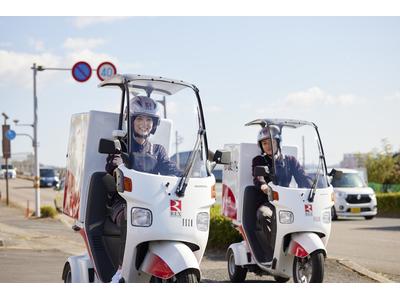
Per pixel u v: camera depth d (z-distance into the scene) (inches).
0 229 797.9
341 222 905.5
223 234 532.7
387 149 1676.9
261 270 366.6
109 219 287.9
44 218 1026.7
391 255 511.5
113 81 280.8
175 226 245.3
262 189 349.7
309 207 330.6
